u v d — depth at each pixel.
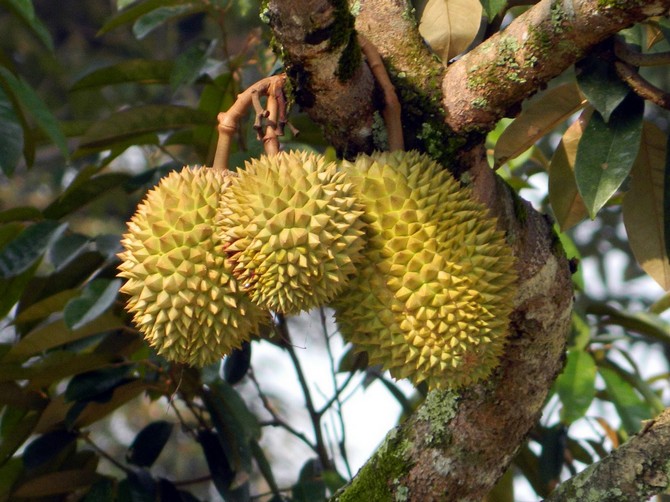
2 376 2.37
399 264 1.89
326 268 1.87
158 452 2.49
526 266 2.05
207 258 1.90
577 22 1.91
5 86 2.26
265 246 1.87
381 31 2.02
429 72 2.00
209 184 1.93
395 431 2.12
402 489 2.09
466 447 2.08
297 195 1.87
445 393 2.09
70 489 2.47
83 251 2.46
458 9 2.08
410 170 1.92
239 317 1.92
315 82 1.96
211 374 2.34
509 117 1.99
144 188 2.49
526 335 2.07
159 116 2.47
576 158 2.00
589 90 1.97
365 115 1.99
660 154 2.13
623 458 1.99
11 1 2.20
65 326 2.35
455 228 1.89
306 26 1.90
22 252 2.41
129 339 2.44
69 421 2.41
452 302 1.88
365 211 1.90
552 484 2.48
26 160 2.40
